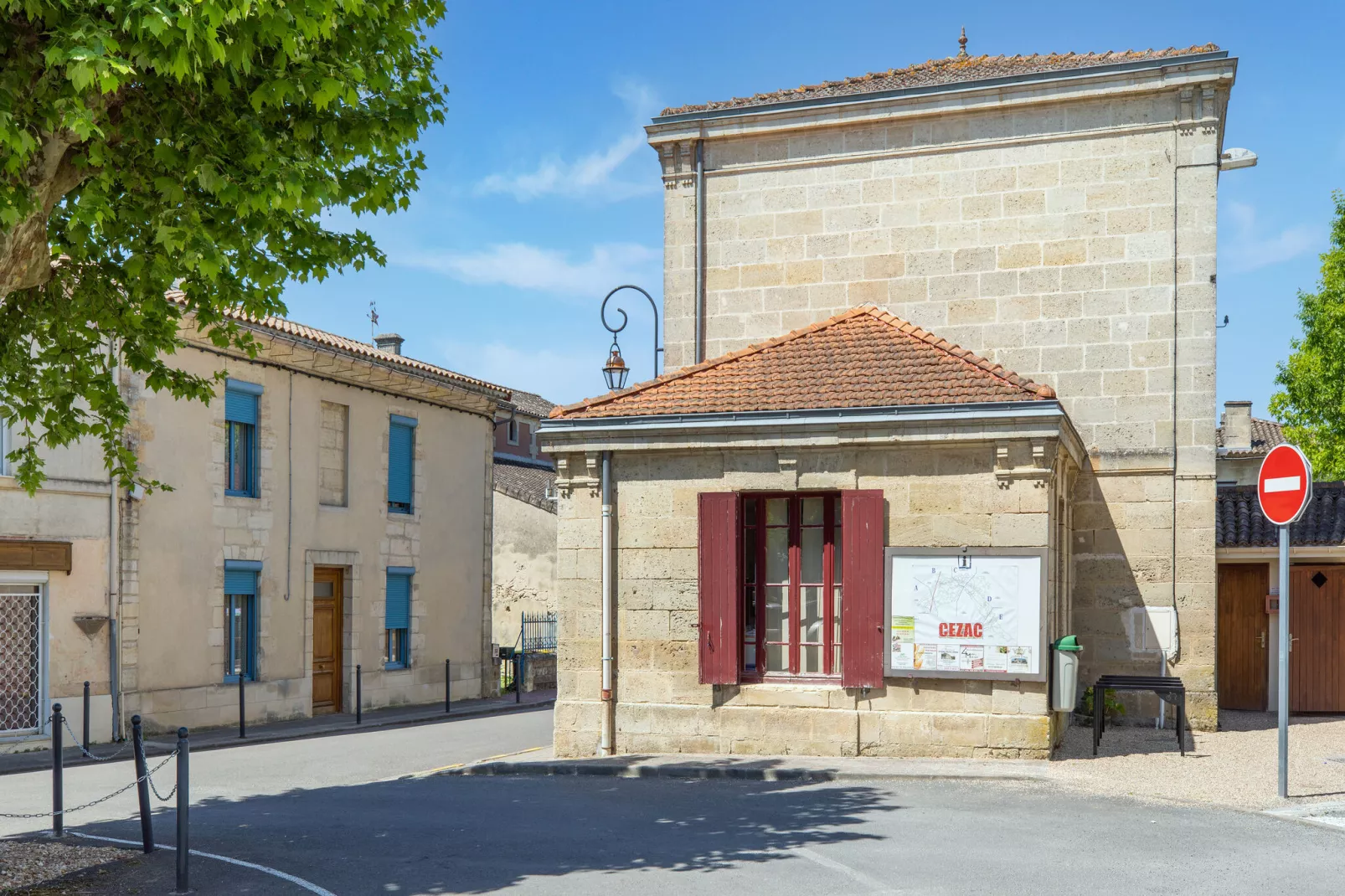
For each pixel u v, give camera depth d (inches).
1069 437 498.9
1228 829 343.0
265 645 800.9
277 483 819.4
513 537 1331.2
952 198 617.0
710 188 657.6
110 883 304.2
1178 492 580.4
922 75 684.7
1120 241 591.2
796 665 490.3
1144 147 589.3
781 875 296.4
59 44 275.9
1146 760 463.5
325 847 342.0
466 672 1026.1
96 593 677.9
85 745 653.9
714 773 449.1
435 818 382.9
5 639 635.5
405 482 967.0
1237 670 700.7
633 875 299.1
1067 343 596.4
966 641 459.8
